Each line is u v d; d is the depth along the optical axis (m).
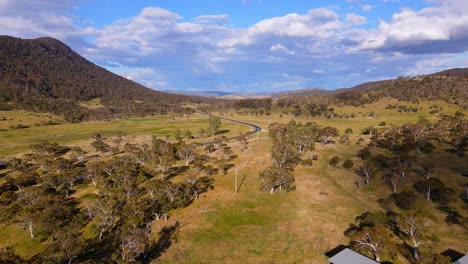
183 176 90.88
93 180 89.12
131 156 112.50
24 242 55.19
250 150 130.12
